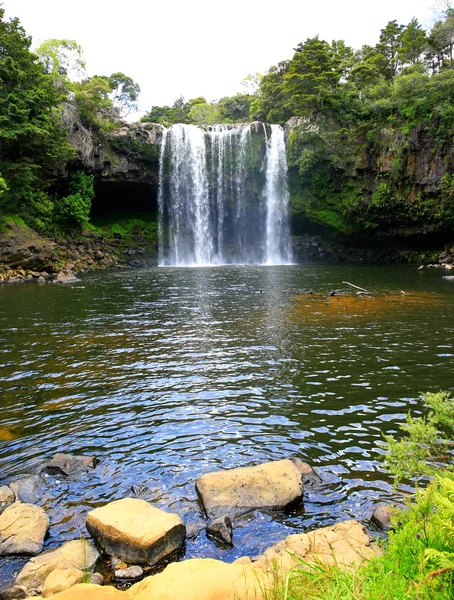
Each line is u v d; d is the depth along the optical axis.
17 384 9.87
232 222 50.34
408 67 49.72
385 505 5.31
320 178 45.50
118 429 7.71
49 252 34.00
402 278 29.42
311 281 28.58
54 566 4.34
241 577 3.45
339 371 10.44
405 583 2.94
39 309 18.97
